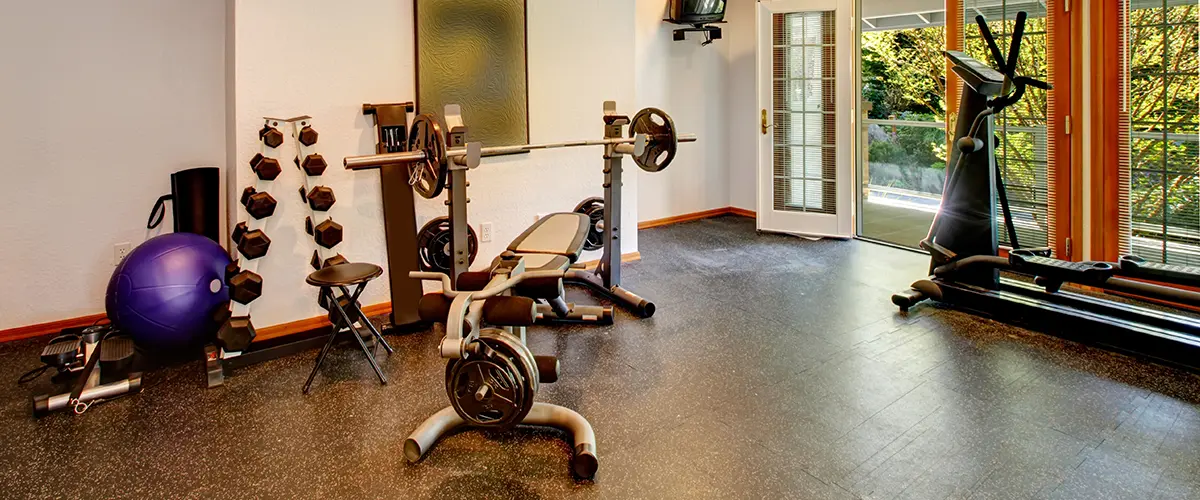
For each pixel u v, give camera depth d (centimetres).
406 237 337
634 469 212
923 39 550
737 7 608
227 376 289
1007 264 328
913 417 243
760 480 204
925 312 360
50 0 321
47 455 225
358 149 346
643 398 262
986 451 218
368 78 344
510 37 389
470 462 218
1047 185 400
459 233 288
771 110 543
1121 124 362
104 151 344
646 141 331
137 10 340
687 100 599
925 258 473
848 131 516
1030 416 242
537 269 245
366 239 359
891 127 604
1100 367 283
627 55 447
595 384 275
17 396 272
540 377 214
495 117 389
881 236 539
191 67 358
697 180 624
